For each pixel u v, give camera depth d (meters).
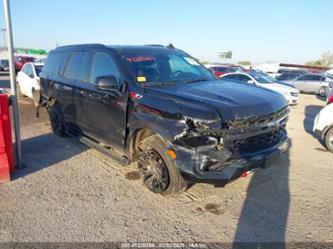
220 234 2.85
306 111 10.77
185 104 3.01
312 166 4.66
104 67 4.17
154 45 4.88
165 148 3.25
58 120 5.84
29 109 8.90
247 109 2.98
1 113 3.80
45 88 6.10
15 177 4.02
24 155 4.87
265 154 3.16
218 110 2.83
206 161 2.90
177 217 3.12
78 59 4.91
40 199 3.44
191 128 2.90
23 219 3.02
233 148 2.93
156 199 3.49
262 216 3.17
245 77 12.53
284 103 3.57
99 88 3.99
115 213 3.17
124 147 3.88
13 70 3.92
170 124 3.08
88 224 2.96
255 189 3.79
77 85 4.75
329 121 5.40
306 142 6.17
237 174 2.97
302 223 3.05
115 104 3.86
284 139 3.57
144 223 3.00
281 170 4.45
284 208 3.34
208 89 3.49
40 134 6.17
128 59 3.95
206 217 3.14
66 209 3.23
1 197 3.46
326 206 3.40
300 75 19.11
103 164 4.54
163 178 3.41
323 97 16.48
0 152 3.85
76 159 4.73
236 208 3.32
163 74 3.96
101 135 4.39
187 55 4.89
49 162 4.59
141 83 3.63
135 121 3.52
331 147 5.44
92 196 3.54
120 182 3.93
